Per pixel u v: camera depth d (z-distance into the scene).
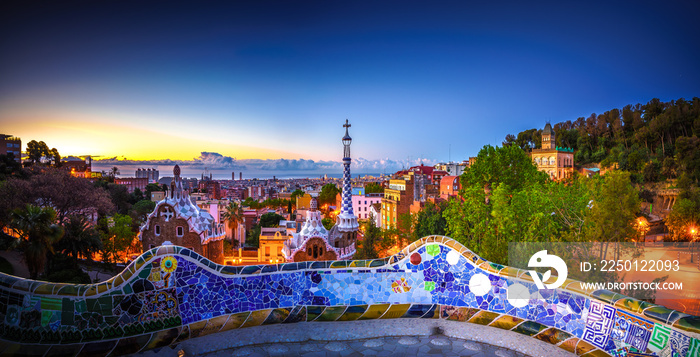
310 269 7.48
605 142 136.75
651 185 90.19
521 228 18.59
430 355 6.19
